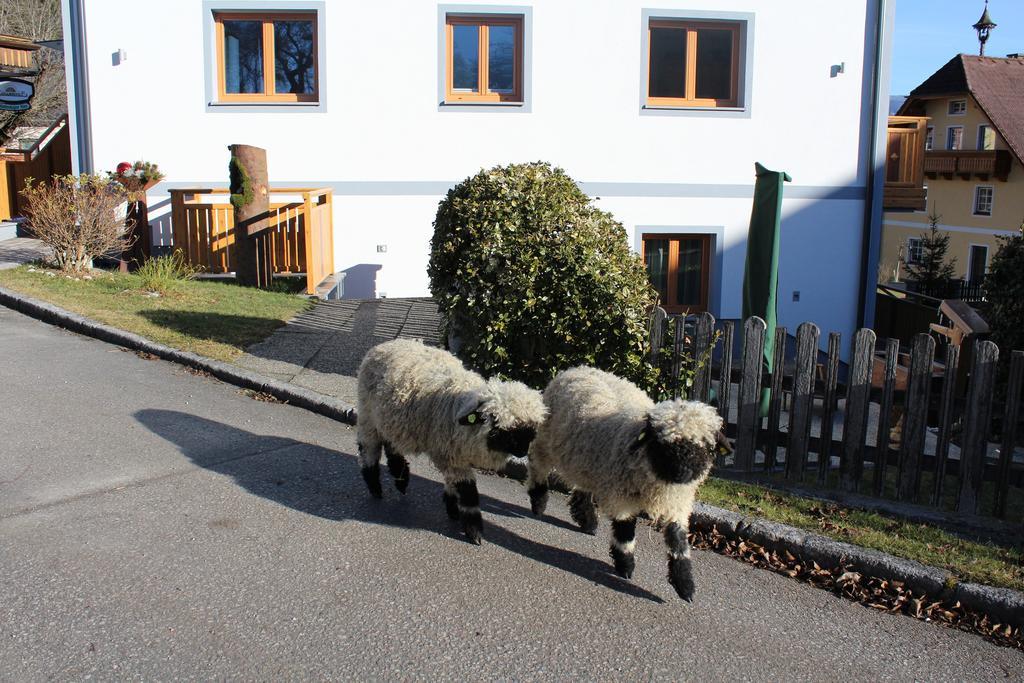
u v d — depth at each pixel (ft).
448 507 18.86
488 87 46.21
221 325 33.65
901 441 21.12
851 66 47.03
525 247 23.89
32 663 12.82
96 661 12.98
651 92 47.01
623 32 45.44
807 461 22.98
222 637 13.82
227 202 44.75
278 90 45.68
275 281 42.60
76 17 43.52
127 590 14.98
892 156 51.21
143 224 42.52
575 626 14.97
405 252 46.19
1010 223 111.14
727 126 46.83
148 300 36.37
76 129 44.42
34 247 46.88
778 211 24.50
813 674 14.02
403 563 16.83
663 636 14.87
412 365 18.47
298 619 14.51
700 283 48.93
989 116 105.50
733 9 45.83
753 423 22.45
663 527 16.39
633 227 46.96
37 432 22.11
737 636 15.06
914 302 70.23
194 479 19.98
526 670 13.53
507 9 44.65
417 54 44.78
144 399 25.49
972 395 20.13
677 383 23.16
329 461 21.93
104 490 18.98
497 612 15.24
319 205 42.78
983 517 20.49
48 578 15.16
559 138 46.01
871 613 16.21
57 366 27.96
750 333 22.12
